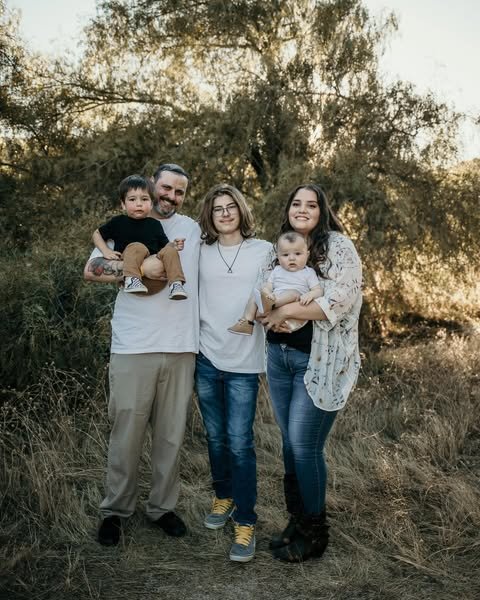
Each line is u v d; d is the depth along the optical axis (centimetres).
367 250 797
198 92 887
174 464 317
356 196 759
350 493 361
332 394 272
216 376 312
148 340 298
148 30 877
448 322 937
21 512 334
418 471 385
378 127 801
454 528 320
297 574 285
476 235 850
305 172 753
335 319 269
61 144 877
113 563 294
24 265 539
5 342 470
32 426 413
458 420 470
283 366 286
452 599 265
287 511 316
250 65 884
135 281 288
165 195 317
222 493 329
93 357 483
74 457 402
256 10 842
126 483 310
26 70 867
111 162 820
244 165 830
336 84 820
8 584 275
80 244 586
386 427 479
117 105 911
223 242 313
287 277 280
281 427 299
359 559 293
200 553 302
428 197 831
